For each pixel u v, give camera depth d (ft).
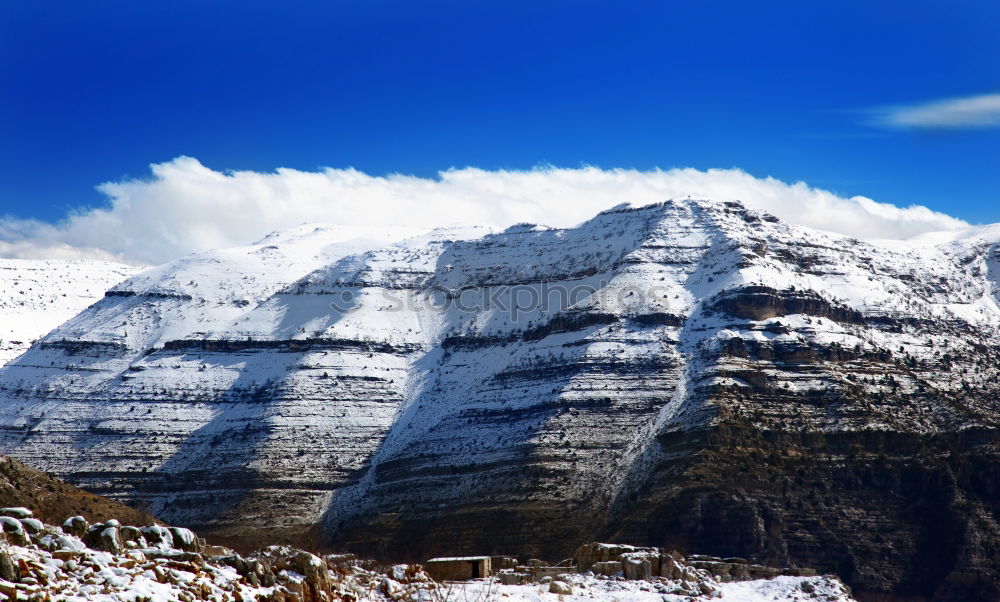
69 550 123.75
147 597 118.21
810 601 168.96
